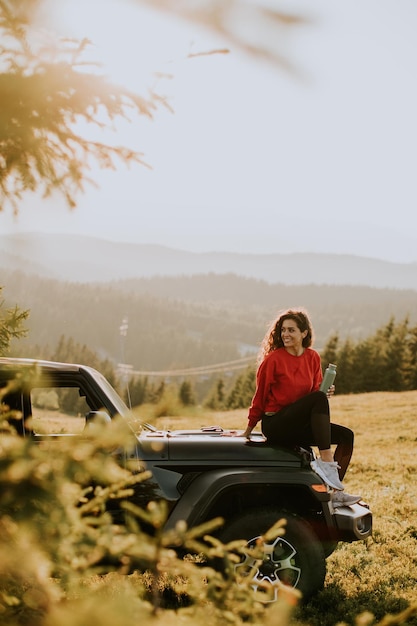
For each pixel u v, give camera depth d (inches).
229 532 198.4
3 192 82.0
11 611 74.9
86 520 87.1
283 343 237.5
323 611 219.8
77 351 6146.7
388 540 332.8
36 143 82.3
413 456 727.7
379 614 220.4
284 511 203.0
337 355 3280.0
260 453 214.7
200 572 94.7
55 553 78.6
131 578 217.5
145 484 199.0
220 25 57.2
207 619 87.7
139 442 203.9
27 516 77.4
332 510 218.5
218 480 200.5
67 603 73.4
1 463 77.9
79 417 193.8
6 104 79.3
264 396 229.8
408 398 1827.0
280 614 91.9
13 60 77.8
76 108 82.4
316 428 219.6
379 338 3523.6
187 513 197.6
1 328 195.9
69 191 84.0
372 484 534.9
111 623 66.9
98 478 82.6
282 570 201.6
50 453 81.8
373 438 976.3
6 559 73.8
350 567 280.7
